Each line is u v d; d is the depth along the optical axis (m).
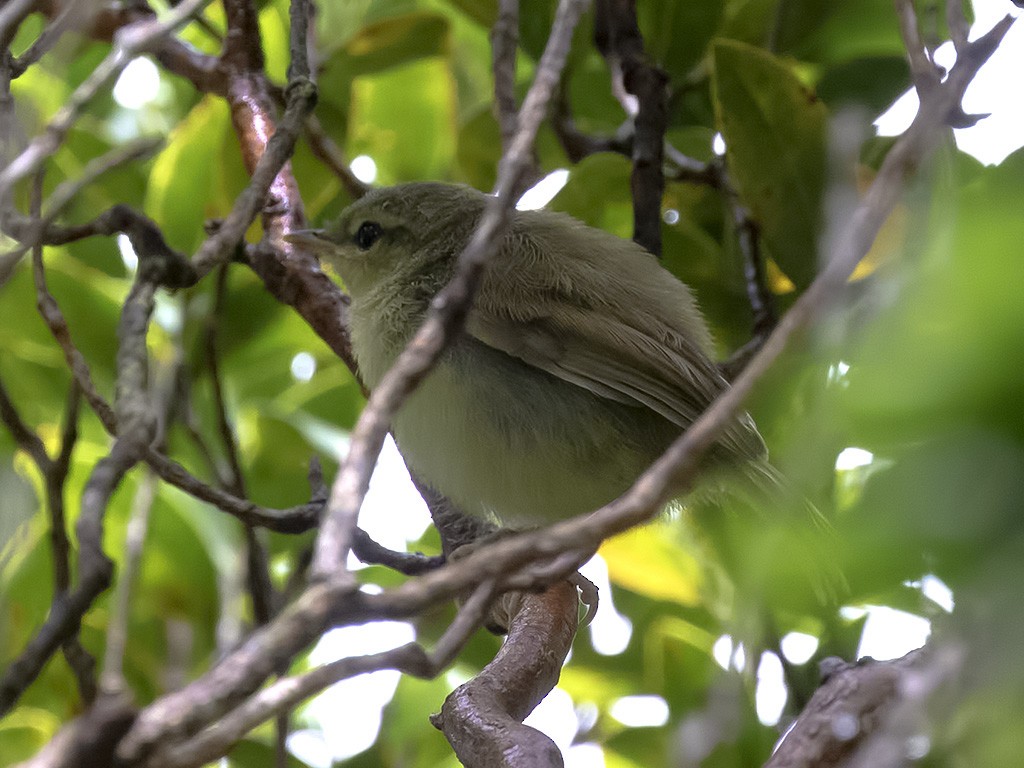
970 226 2.94
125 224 6.57
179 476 7.65
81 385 6.81
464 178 12.71
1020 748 3.02
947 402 2.94
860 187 10.73
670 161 11.38
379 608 4.08
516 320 8.98
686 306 9.76
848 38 11.59
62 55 6.81
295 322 11.91
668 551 10.06
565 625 8.14
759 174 10.30
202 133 11.32
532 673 7.54
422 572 8.91
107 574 4.51
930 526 2.98
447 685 10.98
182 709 3.76
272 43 12.53
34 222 6.52
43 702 10.96
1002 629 2.92
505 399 9.08
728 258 11.36
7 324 11.32
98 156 12.13
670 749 8.91
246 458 11.55
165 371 11.12
